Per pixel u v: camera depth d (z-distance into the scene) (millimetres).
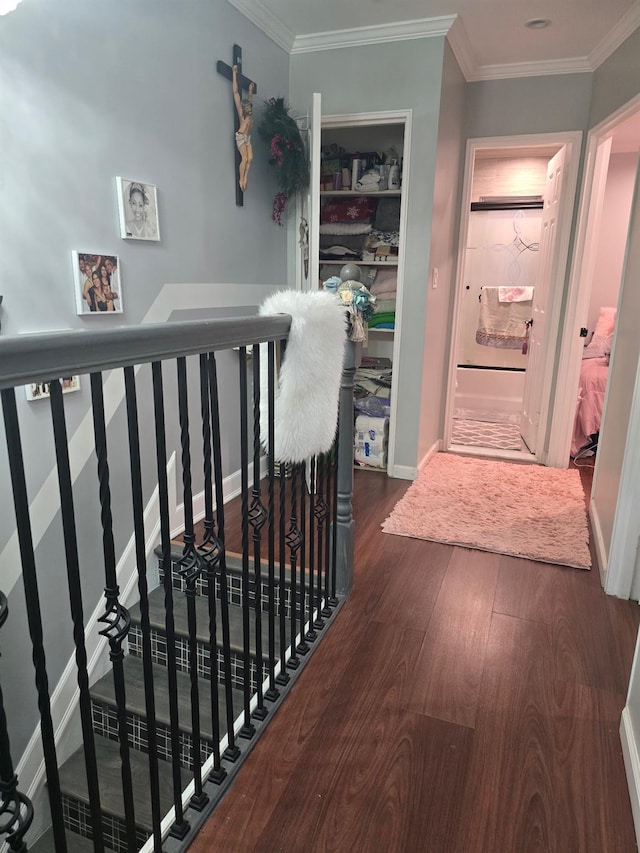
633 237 2705
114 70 2090
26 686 1985
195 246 2689
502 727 1675
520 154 5531
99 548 2244
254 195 3172
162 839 1405
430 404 3926
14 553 1879
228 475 3191
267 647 2088
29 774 2014
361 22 3150
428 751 1590
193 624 1308
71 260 1983
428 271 3434
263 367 1760
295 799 1448
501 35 3252
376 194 3727
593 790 1472
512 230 5840
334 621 2186
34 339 741
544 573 2559
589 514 3152
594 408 4223
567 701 1779
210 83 2674
